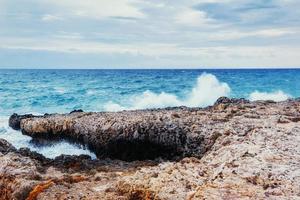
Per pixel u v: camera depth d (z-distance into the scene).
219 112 21.22
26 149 17.30
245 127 16.42
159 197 8.99
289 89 61.28
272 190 8.77
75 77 98.19
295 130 15.16
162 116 19.97
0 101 46.41
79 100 45.94
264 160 10.96
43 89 60.72
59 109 40.47
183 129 17.64
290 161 10.82
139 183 9.92
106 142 19.95
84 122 21.83
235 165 10.65
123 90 57.12
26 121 25.25
